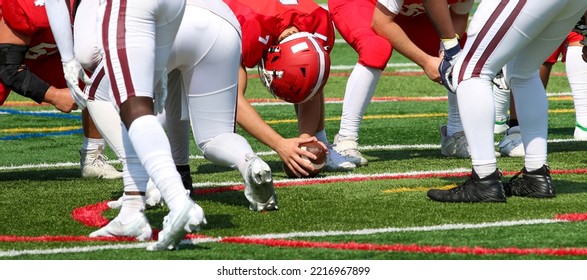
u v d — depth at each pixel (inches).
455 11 901.8
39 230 666.8
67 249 612.7
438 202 745.0
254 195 701.9
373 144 1080.2
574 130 1147.3
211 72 682.2
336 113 1322.6
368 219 687.7
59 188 837.2
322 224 674.2
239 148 691.4
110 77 582.9
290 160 783.7
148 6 581.6
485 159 729.0
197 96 688.4
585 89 1070.4
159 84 628.7
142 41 583.5
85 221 692.1
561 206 722.2
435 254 595.5
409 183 834.2
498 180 735.7
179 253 597.6
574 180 829.8
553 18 695.7
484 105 713.0
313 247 612.4
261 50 804.6
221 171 919.0
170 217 569.9
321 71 807.1
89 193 808.9
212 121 697.6
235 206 739.4
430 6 724.7
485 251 598.9
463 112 722.2
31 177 903.1
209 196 784.9
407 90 1545.3
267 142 788.6
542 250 599.2
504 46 697.0
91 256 594.9
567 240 622.8
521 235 636.1
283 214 706.8
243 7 809.5
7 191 823.7
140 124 575.5
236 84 700.0
